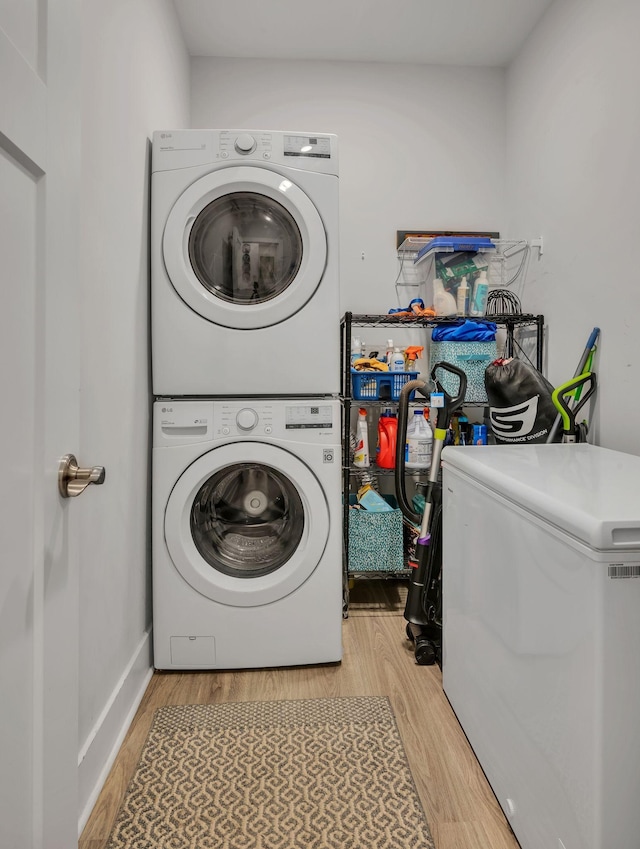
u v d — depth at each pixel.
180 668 1.84
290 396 1.90
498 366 2.21
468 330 2.41
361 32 2.57
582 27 2.10
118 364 1.52
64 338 0.82
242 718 1.59
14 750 0.68
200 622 1.83
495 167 2.86
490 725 1.29
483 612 1.33
